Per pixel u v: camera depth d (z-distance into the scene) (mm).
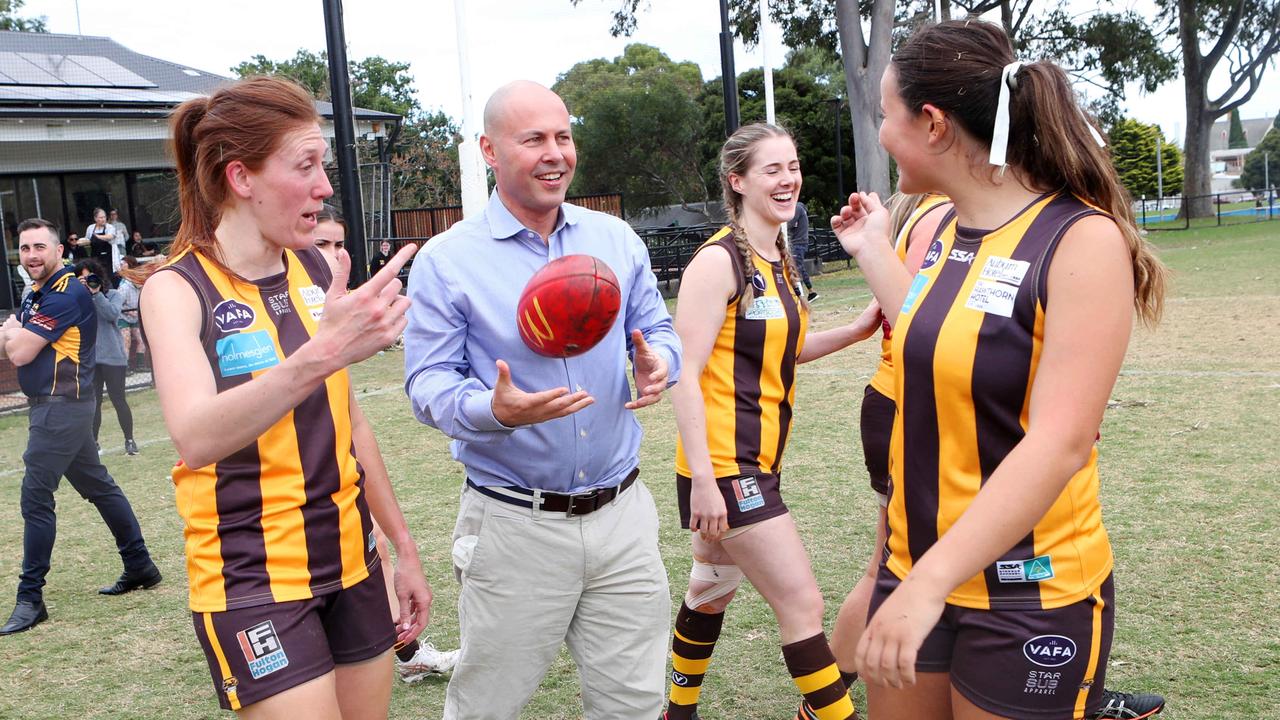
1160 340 11609
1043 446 1987
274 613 2443
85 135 17891
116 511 5566
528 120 2727
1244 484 6129
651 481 7289
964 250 2262
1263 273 17703
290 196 2484
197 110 2543
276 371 2145
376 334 2145
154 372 2387
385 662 2697
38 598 5227
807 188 40938
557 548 2840
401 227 21391
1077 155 2102
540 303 2520
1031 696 2174
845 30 25531
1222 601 4520
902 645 1956
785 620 3322
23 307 5340
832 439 8117
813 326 14734
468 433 2590
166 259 2543
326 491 2562
